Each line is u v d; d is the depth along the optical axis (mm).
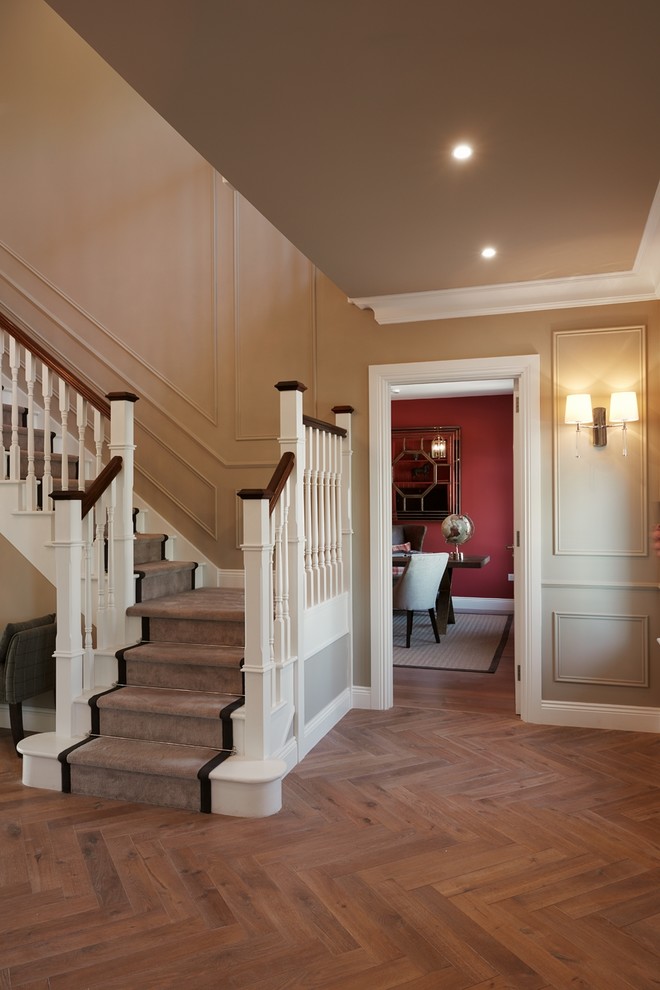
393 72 2244
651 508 4352
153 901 2566
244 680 3580
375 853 2893
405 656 6395
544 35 2061
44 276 5637
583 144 2703
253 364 5156
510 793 3463
